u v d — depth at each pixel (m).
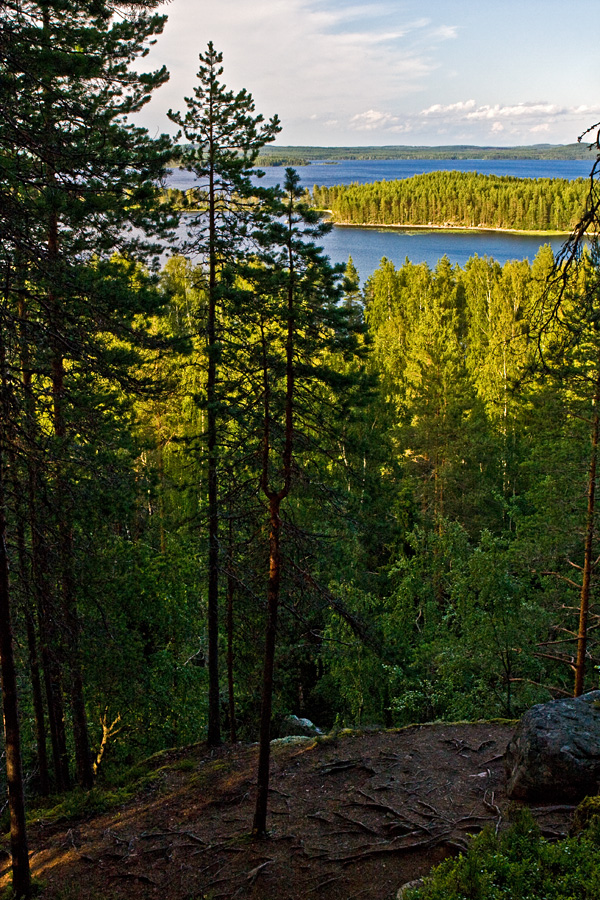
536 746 10.70
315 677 29.05
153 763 16.31
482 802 11.25
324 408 10.72
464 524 31.84
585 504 17.78
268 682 10.87
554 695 20.59
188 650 22.47
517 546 20.00
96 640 13.90
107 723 19.45
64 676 13.90
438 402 31.75
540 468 19.09
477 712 18.89
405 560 24.38
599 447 16.72
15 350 10.09
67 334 10.41
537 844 7.18
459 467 31.70
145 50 13.02
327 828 11.59
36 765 18.47
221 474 12.88
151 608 20.22
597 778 10.20
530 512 33.16
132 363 12.50
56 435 12.62
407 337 50.62
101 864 11.49
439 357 31.61
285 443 10.34
